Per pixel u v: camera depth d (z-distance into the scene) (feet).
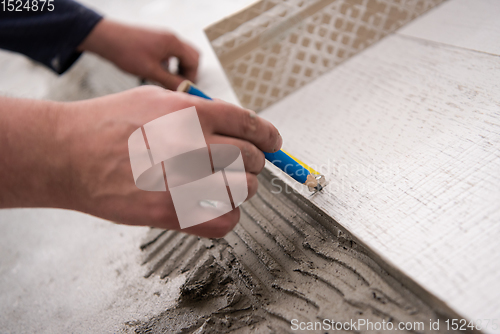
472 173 1.38
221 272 1.53
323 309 1.24
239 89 2.19
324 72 2.32
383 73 2.10
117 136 1.23
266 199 1.79
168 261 1.72
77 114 1.28
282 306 1.33
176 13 3.80
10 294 1.85
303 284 1.36
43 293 1.79
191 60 2.75
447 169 1.43
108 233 2.04
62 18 2.69
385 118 1.82
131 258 1.82
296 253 1.49
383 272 1.25
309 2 2.11
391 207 1.38
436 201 1.34
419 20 2.37
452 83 1.82
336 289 1.28
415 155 1.55
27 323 1.65
